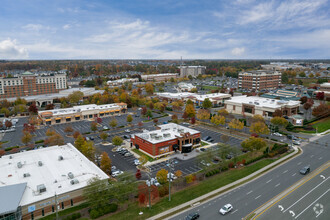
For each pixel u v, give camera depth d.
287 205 58.88
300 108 172.38
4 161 75.06
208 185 69.19
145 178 74.81
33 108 159.75
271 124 123.06
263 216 54.69
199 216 54.94
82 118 151.75
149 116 152.62
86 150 83.81
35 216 54.97
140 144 97.81
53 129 129.50
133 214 56.34
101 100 193.88
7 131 126.69
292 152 92.88
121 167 82.94
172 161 87.31
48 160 76.38
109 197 57.53
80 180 64.31
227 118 146.00
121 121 145.75
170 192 65.81
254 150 95.94
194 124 137.38
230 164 80.81
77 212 57.50
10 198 53.56
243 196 63.19
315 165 81.12
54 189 59.50
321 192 64.56
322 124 129.62
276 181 70.88
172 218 54.53
